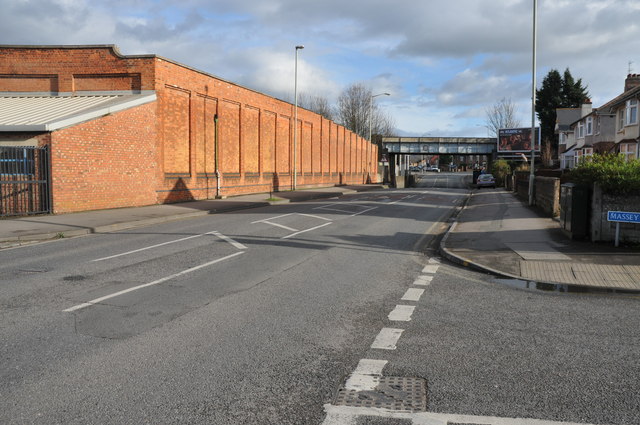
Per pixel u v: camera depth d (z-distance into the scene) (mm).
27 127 17234
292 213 21156
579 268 9320
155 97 22781
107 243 12406
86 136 19062
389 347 5270
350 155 62594
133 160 21625
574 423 3654
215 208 21859
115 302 6922
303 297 7348
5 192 17375
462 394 4133
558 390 4203
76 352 5004
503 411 3834
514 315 6551
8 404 3891
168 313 6422
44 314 6324
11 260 10102
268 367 4688
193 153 26297
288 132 41688
